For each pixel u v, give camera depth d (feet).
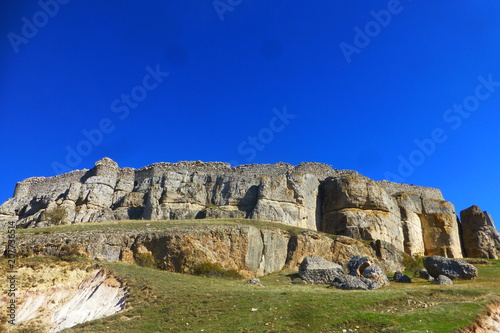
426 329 67.56
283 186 207.62
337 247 152.87
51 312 95.50
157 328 73.41
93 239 131.34
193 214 199.52
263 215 191.72
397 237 200.75
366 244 160.15
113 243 131.75
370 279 108.27
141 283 99.91
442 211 229.04
